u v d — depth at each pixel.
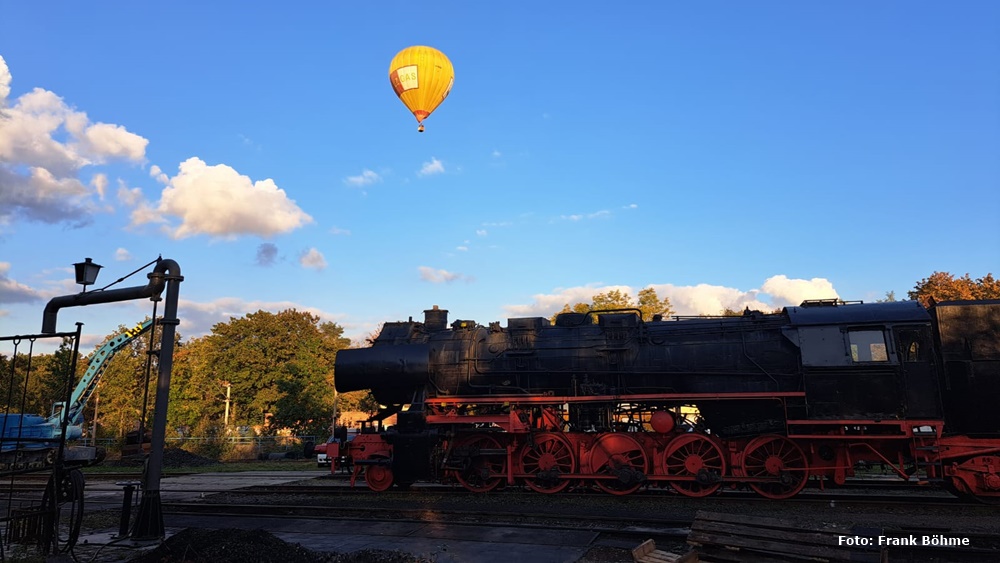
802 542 6.50
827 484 14.74
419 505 12.66
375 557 8.09
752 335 13.66
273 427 48.56
